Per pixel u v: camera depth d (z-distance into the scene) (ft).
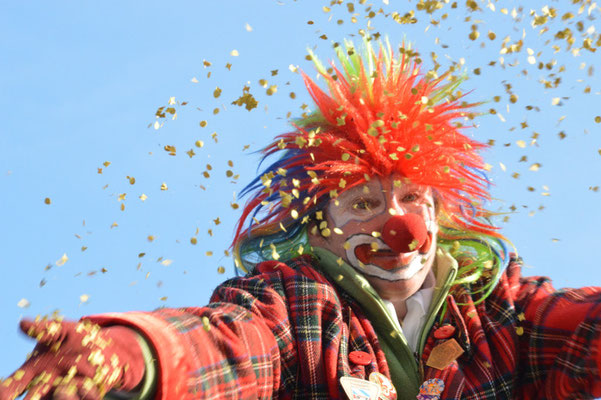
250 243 8.78
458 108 8.23
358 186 7.89
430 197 8.04
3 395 4.45
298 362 7.09
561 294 7.44
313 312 7.32
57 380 4.57
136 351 5.00
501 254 8.27
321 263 8.03
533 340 7.38
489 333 7.57
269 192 7.88
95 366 4.65
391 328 7.70
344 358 7.23
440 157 7.99
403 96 8.18
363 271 7.85
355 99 8.22
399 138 7.92
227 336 6.05
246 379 5.98
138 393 4.97
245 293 7.15
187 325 5.77
